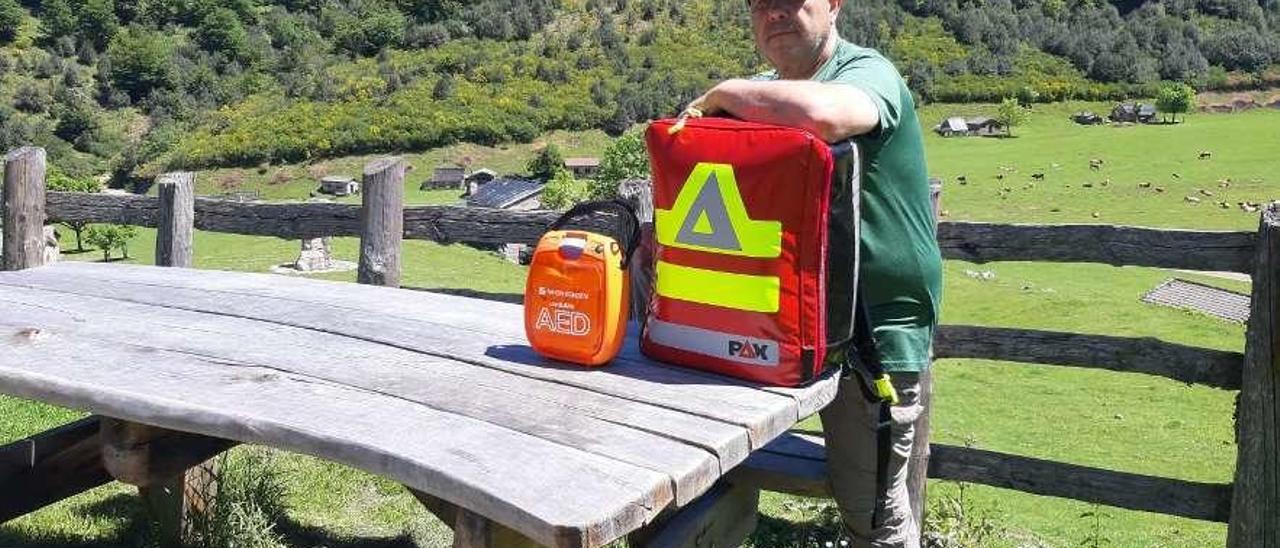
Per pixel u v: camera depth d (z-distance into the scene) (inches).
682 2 5172.2
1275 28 5433.1
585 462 80.5
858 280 104.1
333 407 93.8
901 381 112.7
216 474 175.2
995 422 821.9
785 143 93.2
